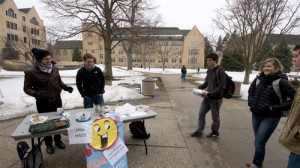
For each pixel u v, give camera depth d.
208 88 4.37
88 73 4.45
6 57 31.81
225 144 4.23
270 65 2.92
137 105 4.18
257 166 3.16
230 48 16.30
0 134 4.65
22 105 6.86
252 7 12.55
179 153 3.80
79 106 7.25
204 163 3.46
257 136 3.10
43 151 3.84
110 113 3.35
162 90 12.41
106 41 15.66
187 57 64.38
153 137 4.56
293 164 2.02
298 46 2.14
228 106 7.98
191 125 5.44
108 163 2.92
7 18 45.12
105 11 14.65
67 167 3.30
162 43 63.94
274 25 12.12
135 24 14.66
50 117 3.23
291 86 2.76
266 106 2.94
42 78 3.52
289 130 2.01
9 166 3.32
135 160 3.53
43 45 22.00
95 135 2.89
